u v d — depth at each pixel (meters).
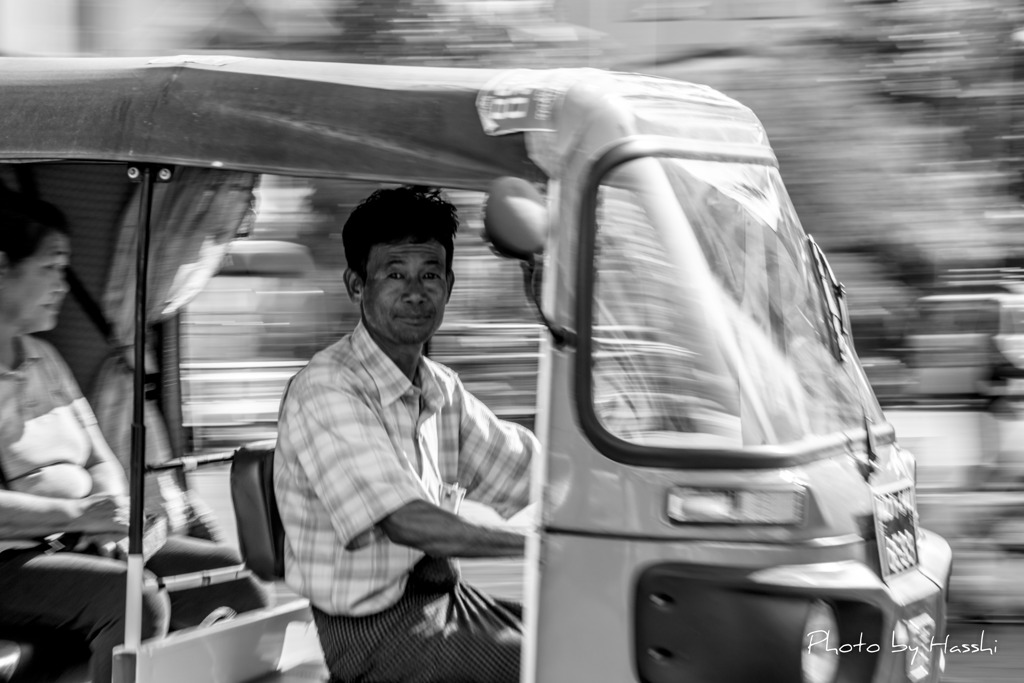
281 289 4.91
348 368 3.39
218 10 5.81
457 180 2.99
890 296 6.10
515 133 2.97
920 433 6.10
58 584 3.70
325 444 3.27
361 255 3.41
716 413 2.90
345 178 3.04
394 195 3.39
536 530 2.90
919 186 5.98
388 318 3.37
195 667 3.35
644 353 2.90
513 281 4.33
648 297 2.93
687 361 2.92
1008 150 6.02
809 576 2.80
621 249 2.92
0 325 3.75
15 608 3.71
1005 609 5.83
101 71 3.24
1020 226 6.05
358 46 5.69
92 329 4.08
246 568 3.59
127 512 3.82
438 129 3.01
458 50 5.67
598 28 5.77
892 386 6.18
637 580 2.81
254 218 4.15
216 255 4.11
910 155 5.95
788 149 5.93
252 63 3.19
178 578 3.52
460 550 3.17
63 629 3.70
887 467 3.32
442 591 3.47
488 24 5.69
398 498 3.20
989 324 6.11
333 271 4.93
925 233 6.00
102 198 3.91
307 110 3.06
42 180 3.92
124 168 3.85
